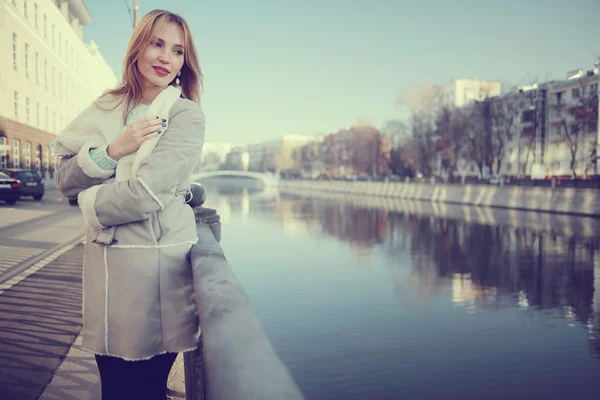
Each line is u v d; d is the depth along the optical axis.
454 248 24.75
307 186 104.75
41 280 6.55
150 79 1.57
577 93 51.12
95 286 1.45
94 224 1.40
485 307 15.17
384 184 70.62
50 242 10.18
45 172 31.12
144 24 1.57
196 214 2.62
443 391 9.90
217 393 0.68
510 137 52.78
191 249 1.57
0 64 23.05
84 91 44.50
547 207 38.44
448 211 42.97
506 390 9.89
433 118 61.47
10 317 4.78
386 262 21.66
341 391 9.81
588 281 17.95
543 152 56.41
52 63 32.75
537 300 15.98
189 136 1.47
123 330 1.41
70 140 1.59
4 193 18.91
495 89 57.72
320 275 19.02
